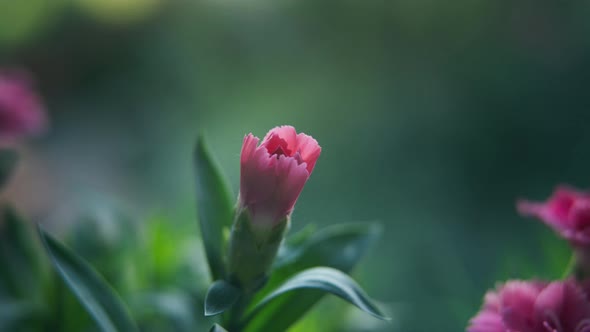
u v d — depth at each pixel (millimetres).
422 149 1032
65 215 743
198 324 346
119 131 1268
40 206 811
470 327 284
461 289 521
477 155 1024
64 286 334
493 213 900
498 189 959
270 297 277
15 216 353
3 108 385
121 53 1555
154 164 1074
